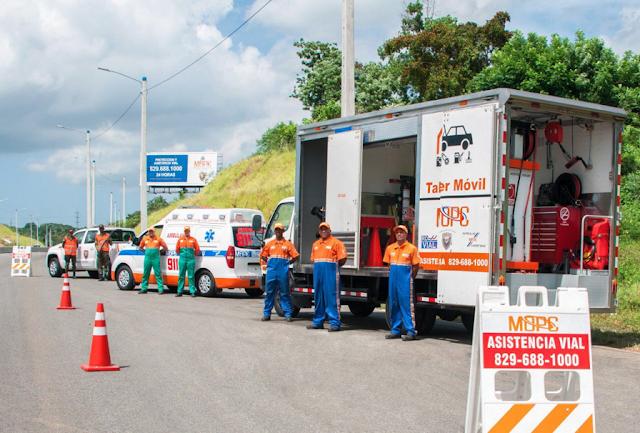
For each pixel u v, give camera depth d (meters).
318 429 5.63
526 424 4.79
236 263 17.39
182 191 70.00
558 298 5.04
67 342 9.80
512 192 9.80
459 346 9.78
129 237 25.62
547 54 21.42
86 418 5.94
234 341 10.07
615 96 21.19
